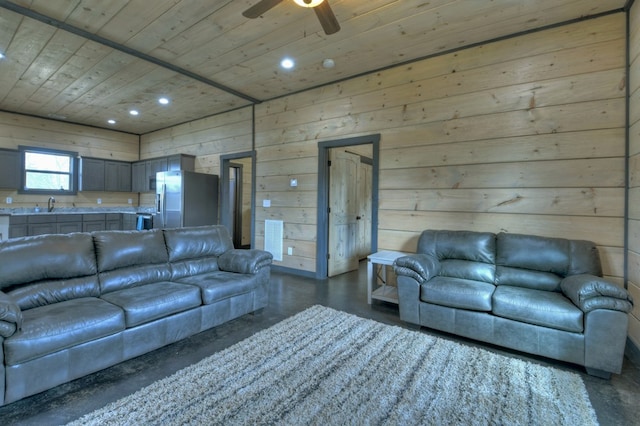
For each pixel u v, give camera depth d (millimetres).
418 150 3699
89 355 2008
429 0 2643
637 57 2463
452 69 3486
